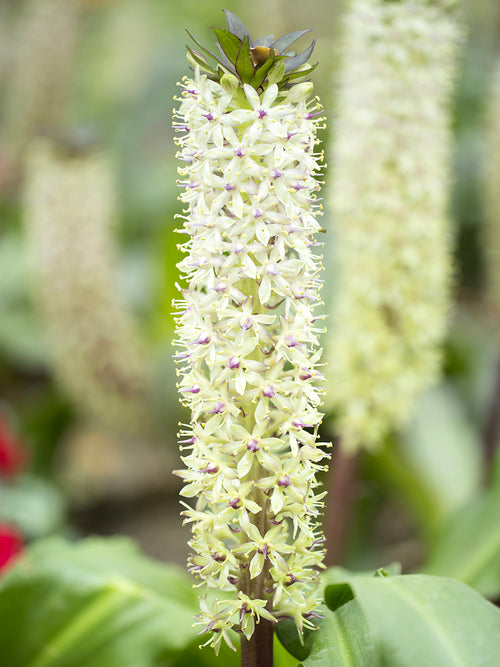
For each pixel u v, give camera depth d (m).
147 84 2.38
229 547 0.59
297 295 0.57
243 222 0.56
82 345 1.31
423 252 0.87
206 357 0.57
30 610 0.74
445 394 1.34
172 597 0.77
